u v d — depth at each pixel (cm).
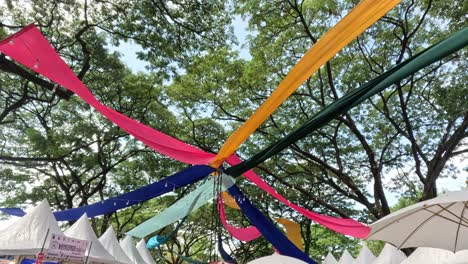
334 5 1014
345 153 1410
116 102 1341
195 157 590
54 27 1032
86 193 1495
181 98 1330
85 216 785
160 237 973
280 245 759
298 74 410
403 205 1491
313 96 1170
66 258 561
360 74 1120
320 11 1063
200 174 688
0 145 1362
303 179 1452
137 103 1339
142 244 1108
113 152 1513
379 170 1098
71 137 1293
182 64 1062
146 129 552
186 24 998
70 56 1101
